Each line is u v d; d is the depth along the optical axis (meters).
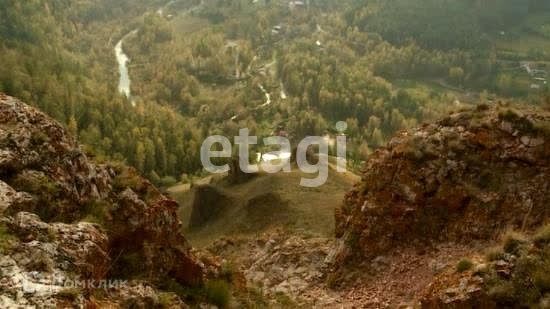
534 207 20.53
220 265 19.92
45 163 13.37
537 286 13.91
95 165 15.95
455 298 15.11
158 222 16.11
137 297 12.32
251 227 49.00
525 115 23.05
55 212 12.59
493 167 22.91
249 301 18.45
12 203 11.44
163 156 113.75
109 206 14.65
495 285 14.48
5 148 12.79
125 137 113.50
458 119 25.42
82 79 145.00
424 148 25.09
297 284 27.36
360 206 27.19
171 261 16.05
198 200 62.28
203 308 15.46
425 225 23.81
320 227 41.66
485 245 21.05
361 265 25.28
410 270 22.80
